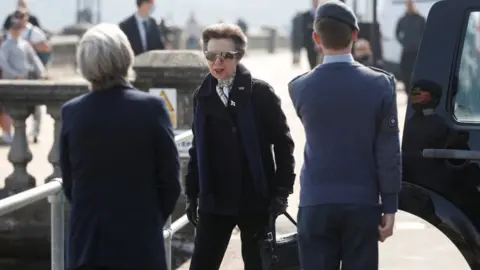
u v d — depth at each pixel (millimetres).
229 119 13328
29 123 42312
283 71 70375
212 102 13367
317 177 11727
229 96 13422
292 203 23969
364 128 11602
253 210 13516
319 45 12070
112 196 10945
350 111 11609
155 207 11117
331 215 11664
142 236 10984
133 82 22391
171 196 11188
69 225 11211
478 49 13289
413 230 22375
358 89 11633
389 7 54969
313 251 11883
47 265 23328
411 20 45875
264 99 13414
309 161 11836
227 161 13406
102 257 10891
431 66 13391
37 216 23062
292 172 13547
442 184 13250
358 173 11633
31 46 37438
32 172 28609
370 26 44938
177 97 22375
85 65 11039
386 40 54625
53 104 22609
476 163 13094
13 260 23422
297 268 14141
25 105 23016
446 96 13289
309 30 52625
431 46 13422
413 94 13445
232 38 13344
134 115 10969
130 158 10930
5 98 22859
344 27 11742
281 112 13500
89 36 11078
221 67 13312
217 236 13648
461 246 13234
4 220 23172
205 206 13477
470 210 13141
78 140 11008
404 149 13453
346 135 11633
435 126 13273
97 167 10953
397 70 54656
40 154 32938
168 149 11094
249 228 13688
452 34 13375
